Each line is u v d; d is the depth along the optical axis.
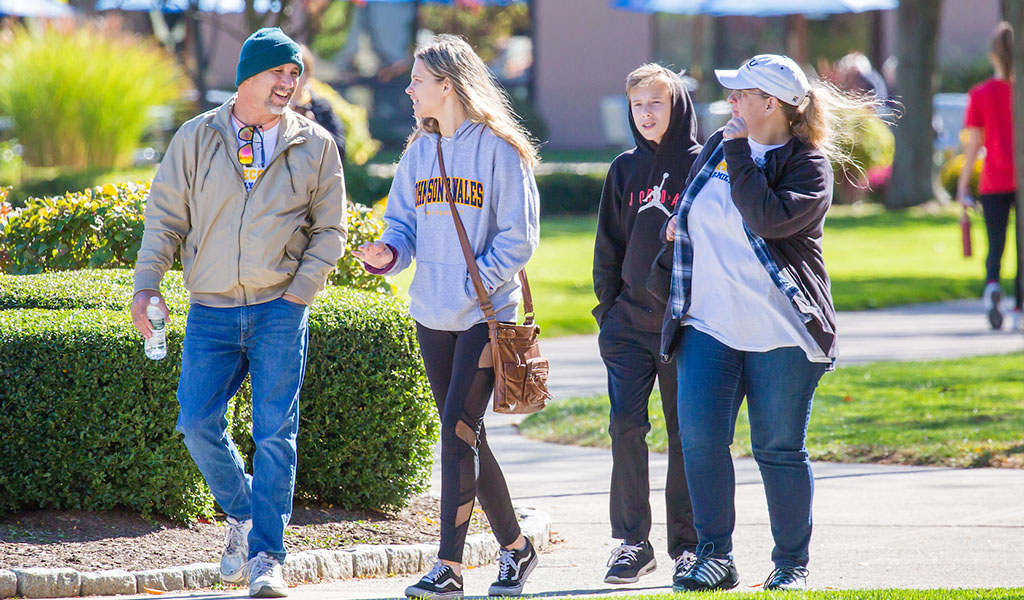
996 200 41.22
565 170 81.75
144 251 16.31
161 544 17.84
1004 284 54.12
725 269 15.75
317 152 16.44
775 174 15.58
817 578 17.31
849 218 75.69
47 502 18.27
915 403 29.84
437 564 16.05
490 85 16.47
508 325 15.96
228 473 16.78
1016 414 28.38
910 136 80.00
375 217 24.69
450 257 16.16
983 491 22.81
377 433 20.45
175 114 70.50
